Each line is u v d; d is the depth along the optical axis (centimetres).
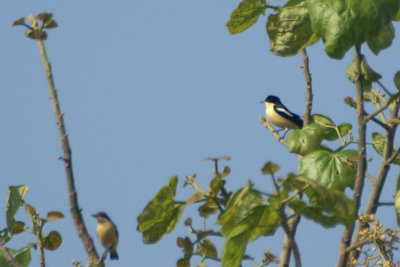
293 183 821
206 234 1070
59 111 872
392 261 1038
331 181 1134
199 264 1055
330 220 821
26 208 999
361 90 1010
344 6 941
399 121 1042
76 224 880
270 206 823
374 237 1042
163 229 1048
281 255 1069
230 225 852
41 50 888
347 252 1005
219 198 1037
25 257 1026
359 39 935
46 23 905
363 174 995
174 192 1038
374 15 931
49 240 997
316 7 951
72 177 873
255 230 853
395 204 1088
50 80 873
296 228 1042
